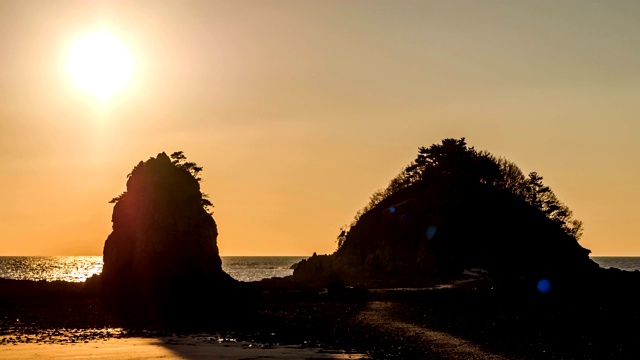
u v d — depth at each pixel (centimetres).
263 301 10488
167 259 12031
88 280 13200
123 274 12225
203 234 12550
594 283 11400
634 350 5147
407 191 17375
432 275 13600
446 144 17900
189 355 5219
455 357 4888
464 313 7875
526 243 15150
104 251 12644
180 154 13325
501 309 8294
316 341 5959
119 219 12681
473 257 14425
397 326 6756
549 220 16562
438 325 6775
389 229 15638
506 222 15562
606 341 5588
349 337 6138
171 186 12519
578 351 5112
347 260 15450
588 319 7088
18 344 5841
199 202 12738
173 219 12275
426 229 15038
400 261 14500
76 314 8662
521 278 12500
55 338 6253
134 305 9962
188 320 7950
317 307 9231
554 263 14788
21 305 9875
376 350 5334
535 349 5209
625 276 12425
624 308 8238
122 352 5406
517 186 17550
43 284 13288
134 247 12262
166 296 11331
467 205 15675
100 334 6594
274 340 6062
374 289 11675
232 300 10700
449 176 16762
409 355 5025
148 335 6525
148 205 12350
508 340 5681
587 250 15975
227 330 6925
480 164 17038
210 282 12188
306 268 15988
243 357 5091
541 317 7344
